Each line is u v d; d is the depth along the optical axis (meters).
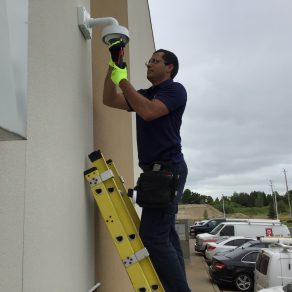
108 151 3.68
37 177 1.97
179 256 2.79
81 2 3.20
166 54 2.88
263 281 10.74
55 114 2.30
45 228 2.04
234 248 16.47
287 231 22.16
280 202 99.44
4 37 1.16
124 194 2.96
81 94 2.94
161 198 2.41
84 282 2.75
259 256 11.55
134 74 5.34
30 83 1.95
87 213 2.90
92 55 3.61
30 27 1.97
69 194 2.48
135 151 5.27
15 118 1.19
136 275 2.47
